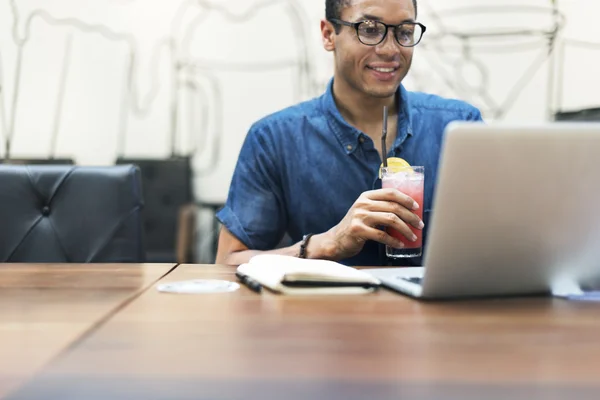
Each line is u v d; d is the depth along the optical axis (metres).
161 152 3.46
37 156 3.43
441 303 0.87
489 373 0.57
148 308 0.83
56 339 0.68
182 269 1.20
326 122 1.67
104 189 1.53
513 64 3.37
